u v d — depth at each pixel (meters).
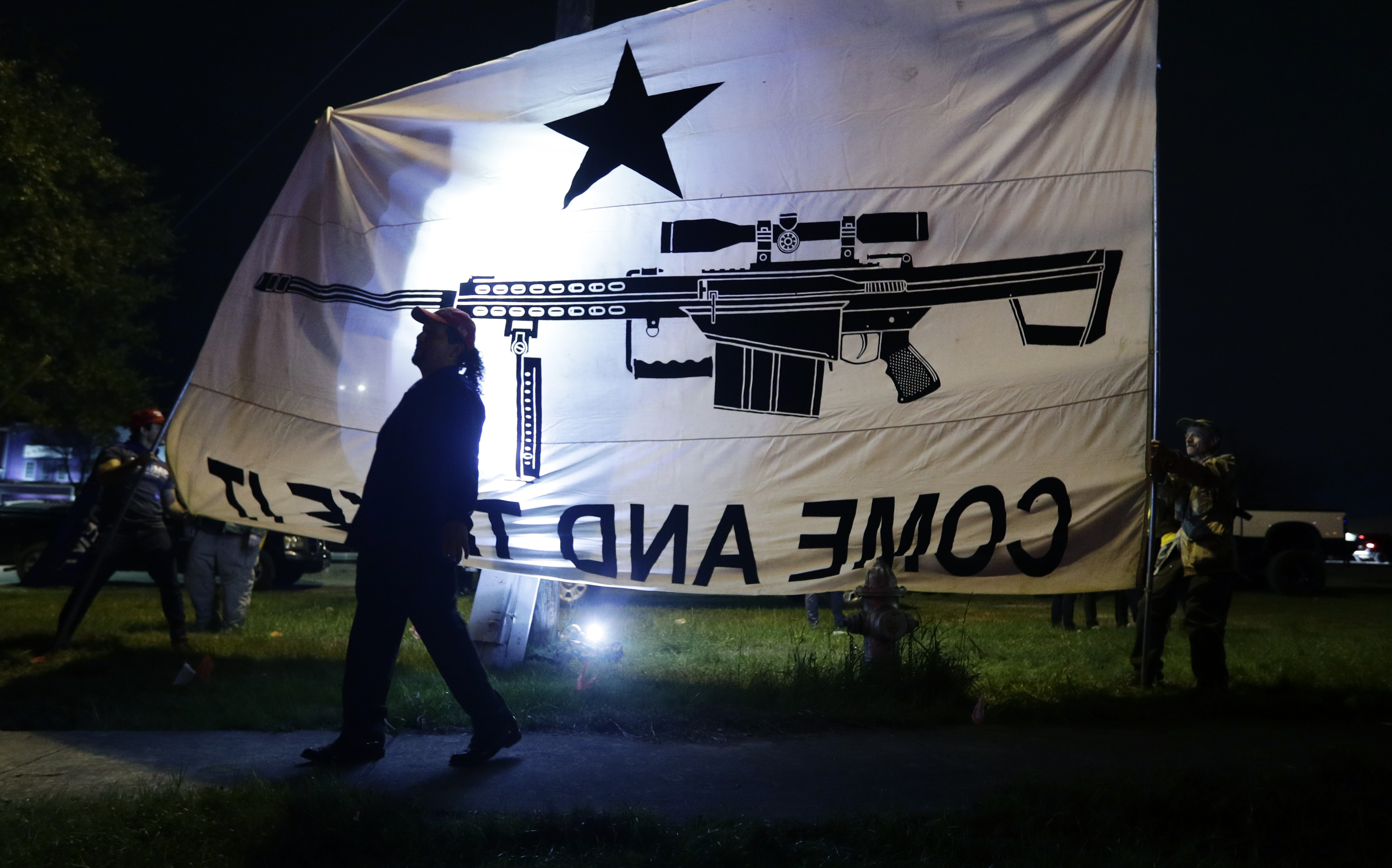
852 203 5.80
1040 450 5.48
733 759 4.06
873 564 5.65
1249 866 2.92
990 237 5.64
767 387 5.78
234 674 5.79
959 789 3.64
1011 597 14.98
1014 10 5.77
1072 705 5.19
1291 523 18.61
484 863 2.87
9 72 20.92
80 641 7.21
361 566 4.00
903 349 5.66
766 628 9.10
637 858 2.86
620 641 7.59
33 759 3.88
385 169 6.34
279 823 3.01
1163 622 6.34
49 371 22.30
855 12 5.95
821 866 2.88
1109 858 3.00
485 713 3.93
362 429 6.14
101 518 6.82
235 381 6.20
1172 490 6.24
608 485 5.88
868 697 5.24
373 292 6.26
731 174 5.97
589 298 6.02
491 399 6.04
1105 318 5.49
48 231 21.17
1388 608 14.15
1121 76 5.62
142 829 2.94
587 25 8.01
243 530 8.43
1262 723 5.02
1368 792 3.61
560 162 6.18
